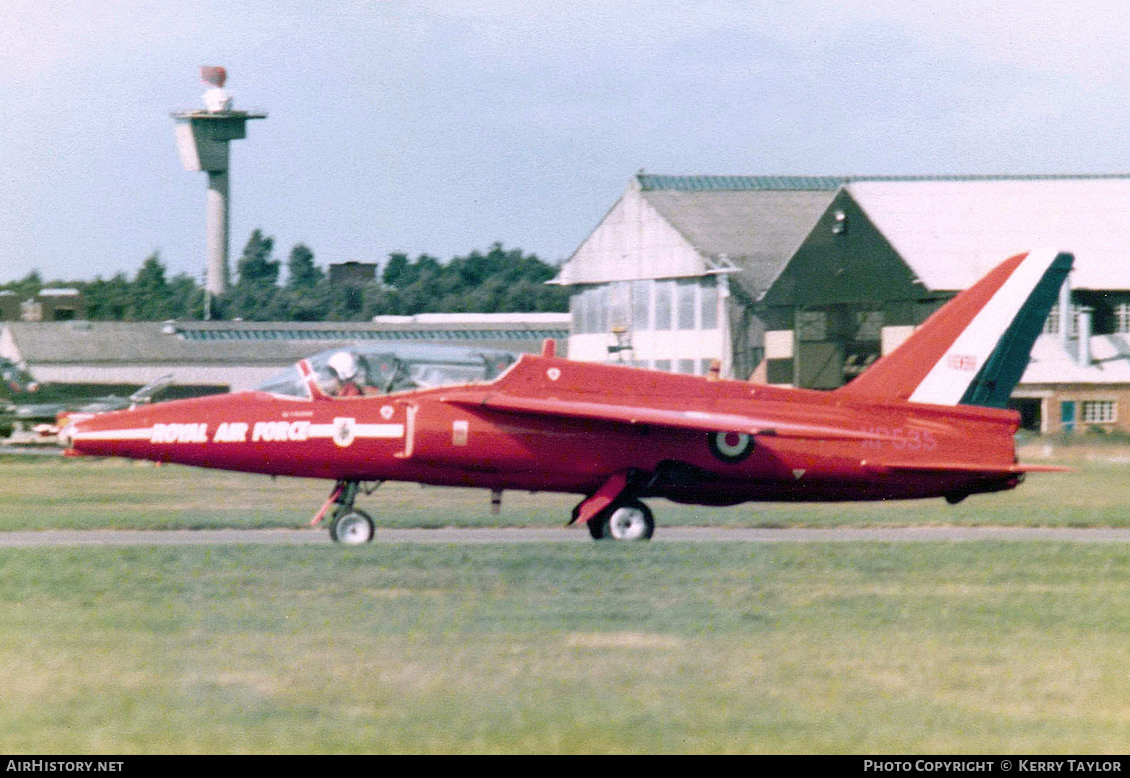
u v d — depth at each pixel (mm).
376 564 59969
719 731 35062
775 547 67500
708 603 51656
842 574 59156
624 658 42281
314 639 44281
